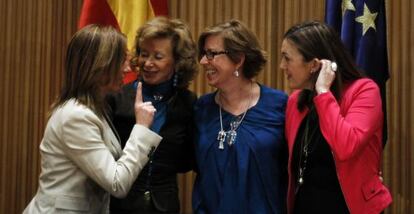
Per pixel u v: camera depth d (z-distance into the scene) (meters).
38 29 3.66
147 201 2.14
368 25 2.82
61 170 1.89
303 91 2.08
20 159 3.67
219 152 2.13
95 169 1.85
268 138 2.12
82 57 1.92
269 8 3.43
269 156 2.12
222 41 2.14
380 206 1.96
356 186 1.94
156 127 2.19
